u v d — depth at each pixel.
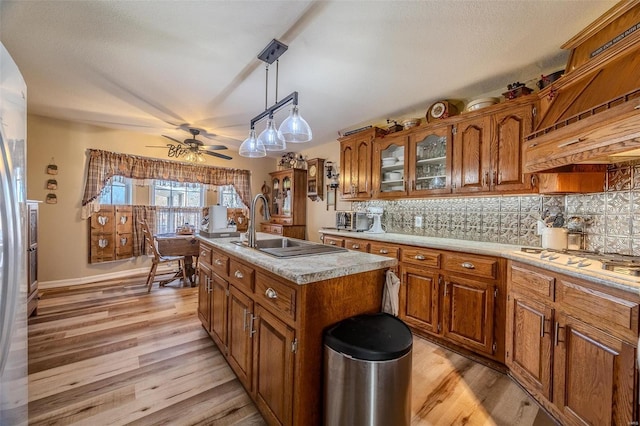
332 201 4.52
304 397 1.20
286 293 1.27
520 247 2.21
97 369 1.91
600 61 1.54
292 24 1.69
